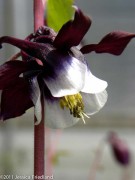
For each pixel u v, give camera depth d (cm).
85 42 28
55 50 25
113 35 25
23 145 110
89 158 105
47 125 25
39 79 25
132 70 121
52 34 25
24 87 25
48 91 25
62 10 28
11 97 25
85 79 25
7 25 86
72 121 25
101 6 118
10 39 23
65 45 25
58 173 102
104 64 121
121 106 122
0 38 23
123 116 121
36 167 24
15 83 25
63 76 25
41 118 24
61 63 25
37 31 25
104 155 99
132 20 118
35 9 25
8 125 88
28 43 24
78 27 24
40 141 24
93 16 118
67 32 24
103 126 119
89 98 26
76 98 25
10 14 86
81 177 103
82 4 117
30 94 25
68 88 25
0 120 25
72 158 104
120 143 59
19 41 24
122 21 118
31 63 25
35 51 24
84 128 118
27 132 112
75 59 25
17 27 112
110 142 60
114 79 122
